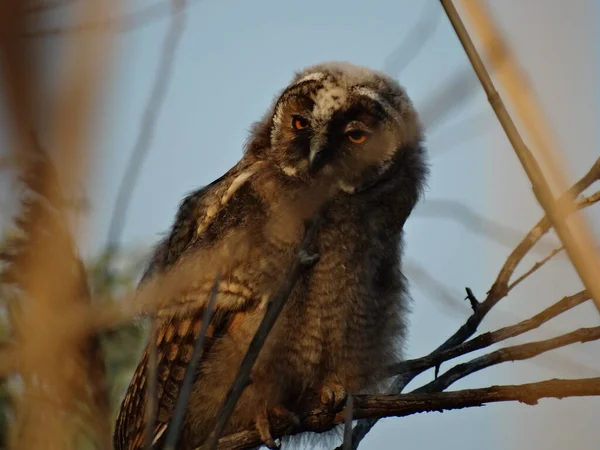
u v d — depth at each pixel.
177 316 8.83
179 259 9.16
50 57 3.73
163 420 8.90
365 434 7.76
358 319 9.23
